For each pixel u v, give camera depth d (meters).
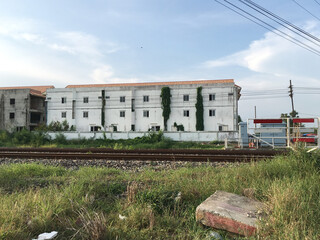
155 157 10.69
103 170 8.27
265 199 4.54
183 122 42.22
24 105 46.91
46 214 3.88
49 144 28.83
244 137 15.94
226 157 10.36
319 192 4.65
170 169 8.60
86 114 45.34
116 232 3.48
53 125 43.28
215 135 31.14
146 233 3.60
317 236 3.18
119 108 44.41
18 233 3.30
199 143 29.61
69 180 6.66
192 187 5.32
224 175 6.54
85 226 3.36
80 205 4.37
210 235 3.50
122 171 8.73
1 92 47.69
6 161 11.02
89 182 6.04
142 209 4.18
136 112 43.97
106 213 4.38
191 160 10.48
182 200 4.87
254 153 11.47
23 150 14.98
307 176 5.77
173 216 4.16
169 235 3.63
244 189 5.06
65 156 11.37
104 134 33.16
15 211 3.85
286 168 6.60
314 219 3.60
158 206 4.45
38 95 49.31
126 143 30.05
